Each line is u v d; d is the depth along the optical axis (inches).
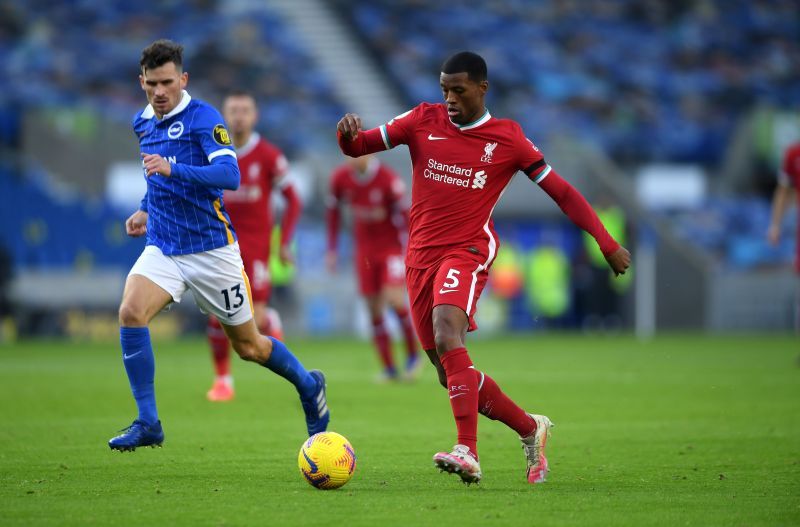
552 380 1748.3
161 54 832.9
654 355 2327.8
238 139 1417.3
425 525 634.2
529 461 811.4
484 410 794.2
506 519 655.1
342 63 3924.7
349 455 767.1
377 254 1733.5
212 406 1343.5
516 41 4247.0
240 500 715.4
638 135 4001.0
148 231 874.1
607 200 3307.1
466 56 797.2
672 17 4569.4
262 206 1432.1
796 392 1568.7
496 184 812.0
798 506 708.0
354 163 1727.4
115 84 3555.6
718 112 4232.3
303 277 2942.9
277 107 3656.5
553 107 4040.4
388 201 1722.4
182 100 858.1
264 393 1518.2
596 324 3284.9
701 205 3754.9
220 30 3828.7
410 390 1587.1
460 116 803.4
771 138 3887.8
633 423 1211.9
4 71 3491.6
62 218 2812.5
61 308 2792.8
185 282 863.7
